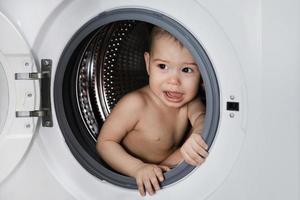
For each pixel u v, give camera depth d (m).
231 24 1.09
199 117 1.23
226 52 1.10
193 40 1.13
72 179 1.26
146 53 1.28
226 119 1.12
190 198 1.17
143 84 1.36
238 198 1.13
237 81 1.10
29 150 1.25
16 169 1.26
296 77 1.08
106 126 1.27
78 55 1.28
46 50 1.24
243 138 1.11
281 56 1.07
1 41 1.21
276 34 1.07
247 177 1.12
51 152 1.27
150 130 1.27
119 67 1.35
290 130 1.09
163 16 1.15
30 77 1.22
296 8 1.06
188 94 1.21
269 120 1.09
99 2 1.19
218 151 1.14
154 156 1.31
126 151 1.30
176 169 1.18
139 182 1.20
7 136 1.24
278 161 1.10
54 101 1.25
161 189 1.20
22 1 1.21
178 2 1.13
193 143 1.16
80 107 1.32
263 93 1.08
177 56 1.18
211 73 1.12
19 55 1.22
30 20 1.21
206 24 1.11
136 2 1.16
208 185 1.15
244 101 1.10
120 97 1.37
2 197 1.28
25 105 1.23
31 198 1.27
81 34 1.22
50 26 1.23
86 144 1.30
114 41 1.32
